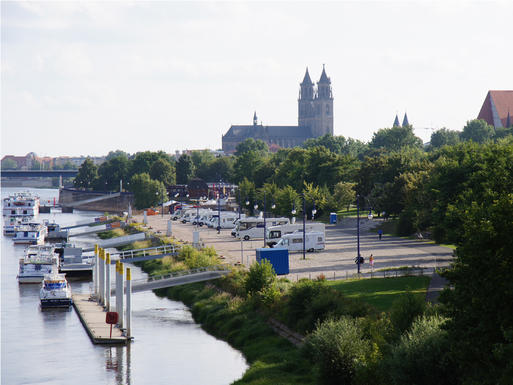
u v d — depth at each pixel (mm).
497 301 31344
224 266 86000
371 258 78562
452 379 34688
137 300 86562
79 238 175375
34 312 79750
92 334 66375
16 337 67312
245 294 72562
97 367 56656
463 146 93938
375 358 39531
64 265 108562
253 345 58438
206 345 62438
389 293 62000
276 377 47844
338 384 42219
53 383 52688
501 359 30297
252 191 191375
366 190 155625
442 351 34906
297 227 110625
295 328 57250
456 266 34656
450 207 70625
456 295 33594
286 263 78562
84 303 83938
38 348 63062
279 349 55250
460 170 83000
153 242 132875
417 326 37344
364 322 45188
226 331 65375
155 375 53844
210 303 76250
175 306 81562
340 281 72188
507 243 32406
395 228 128375
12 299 88125
